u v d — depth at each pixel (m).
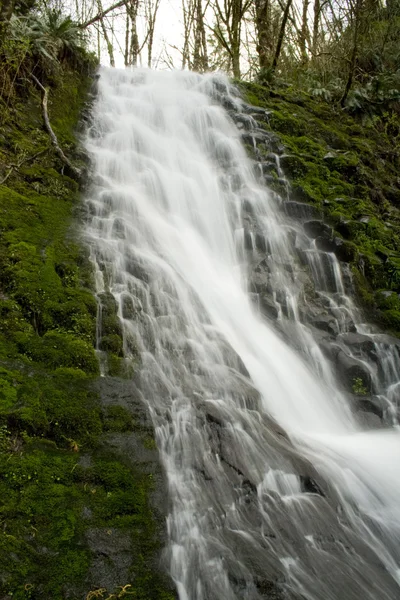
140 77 14.74
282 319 8.30
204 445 5.32
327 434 6.61
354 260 9.85
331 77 17.55
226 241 9.73
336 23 21.20
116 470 4.86
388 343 8.29
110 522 4.44
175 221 9.84
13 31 10.89
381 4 22.05
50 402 5.26
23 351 5.79
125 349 6.47
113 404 5.52
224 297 8.24
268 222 10.18
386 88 16.38
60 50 12.41
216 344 6.99
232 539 4.48
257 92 14.80
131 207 9.58
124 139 11.72
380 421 7.21
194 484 4.91
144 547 4.32
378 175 13.30
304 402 7.01
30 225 7.80
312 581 4.28
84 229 8.41
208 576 4.17
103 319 6.63
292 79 18.02
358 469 5.71
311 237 10.21
